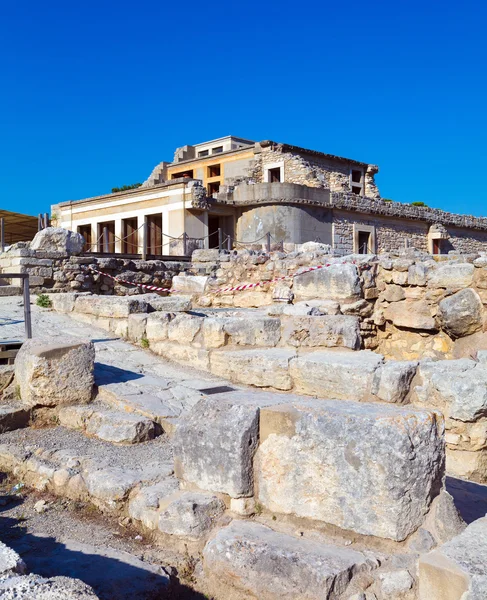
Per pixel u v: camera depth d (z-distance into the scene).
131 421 5.65
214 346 8.19
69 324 10.08
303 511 3.57
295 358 6.96
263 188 27.55
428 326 9.38
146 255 17.14
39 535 4.02
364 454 3.34
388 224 31.97
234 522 3.72
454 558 2.67
